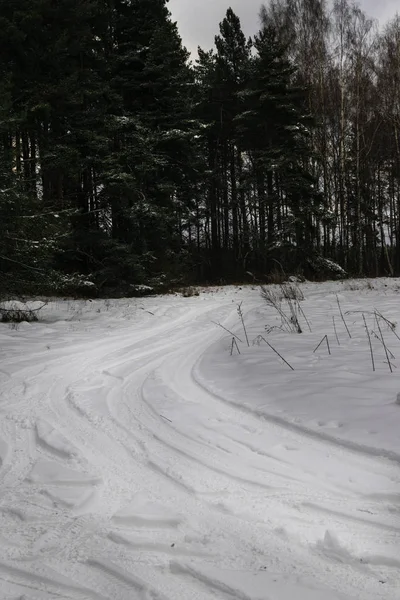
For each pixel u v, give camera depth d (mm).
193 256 31938
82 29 16672
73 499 2611
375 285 17516
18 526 2375
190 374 5566
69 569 2004
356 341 6773
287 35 26219
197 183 30438
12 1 14977
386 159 28734
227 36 33281
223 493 2623
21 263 11141
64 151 15234
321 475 2781
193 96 29109
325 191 26031
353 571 1900
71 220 16094
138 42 20359
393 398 3955
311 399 4117
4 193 10523
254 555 2037
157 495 2646
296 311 10750
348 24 25109
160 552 2100
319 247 25250
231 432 3588
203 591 1820
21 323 10516
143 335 8875
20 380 5602
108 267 17297
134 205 18125
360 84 24891
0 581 1944
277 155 24734
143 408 4312
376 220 31172
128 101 20594
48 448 3471
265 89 24281
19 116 11953
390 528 2189
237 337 7836
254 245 28641
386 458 2924
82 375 5801
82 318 11711
